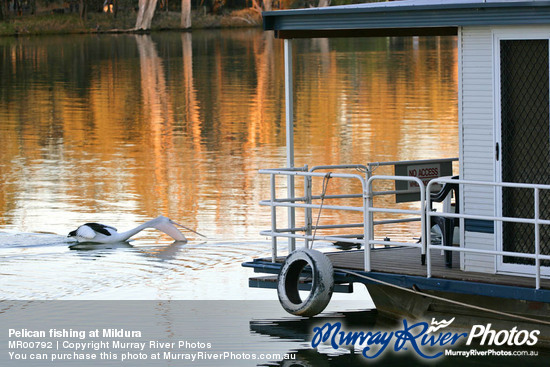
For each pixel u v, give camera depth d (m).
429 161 16.09
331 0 121.25
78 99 47.03
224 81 53.75
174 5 130.62
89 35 109.50
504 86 13.16
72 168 29.17
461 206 13.60
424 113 38.56
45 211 23.30
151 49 81.94
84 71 61.62
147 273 17.81
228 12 130.62
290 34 14.92
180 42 92.50
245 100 45.03
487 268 13.40
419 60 64.62
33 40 99.19
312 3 125.50
